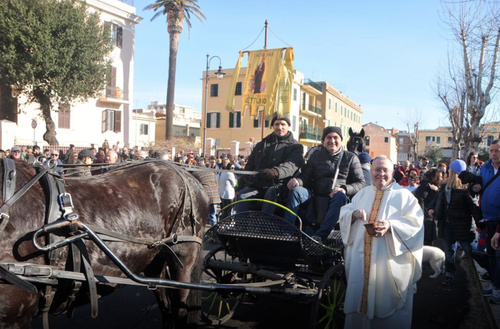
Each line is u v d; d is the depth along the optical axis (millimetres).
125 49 32375
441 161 9320
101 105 30797
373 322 3971
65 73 22406
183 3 30266
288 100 17062
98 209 3072
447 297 6051
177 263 3553
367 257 3986
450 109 27031
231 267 4730
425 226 7938
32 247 2656
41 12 21688
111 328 4633
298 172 5559
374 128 71250
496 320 4719
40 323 4637
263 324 4820
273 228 4406
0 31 21062
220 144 41094
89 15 25375
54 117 27844
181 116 59344
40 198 2803
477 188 5605
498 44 14852
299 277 4840
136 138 47344
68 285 2900
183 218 3811
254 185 5645
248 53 17828
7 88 24203
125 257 3195
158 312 5188
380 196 4117
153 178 3678
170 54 30719
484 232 5652
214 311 5266
